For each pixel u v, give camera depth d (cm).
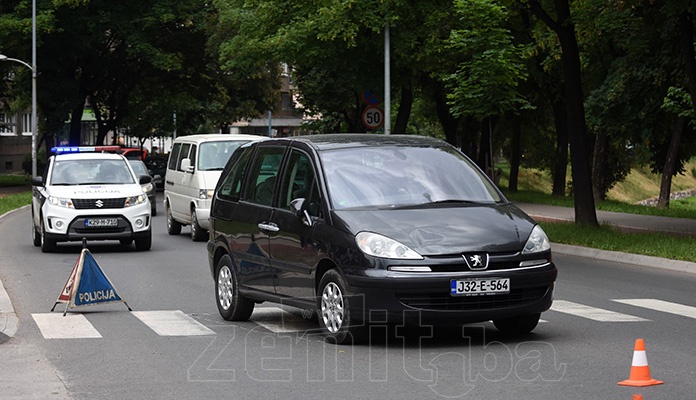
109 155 3027
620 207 4525
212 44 7450
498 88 3838
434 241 1261
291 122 14512
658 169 5216
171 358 1259
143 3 7281
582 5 3544
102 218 2792
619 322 1513
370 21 4050
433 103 7362
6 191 6694
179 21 7500
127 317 1625
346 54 4309
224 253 1645
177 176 3347
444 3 4191
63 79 7412
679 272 2269
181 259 2612
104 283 1692
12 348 1354
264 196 1511
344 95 6359
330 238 1310
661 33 3095
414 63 4256
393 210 1330
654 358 1216
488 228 1296
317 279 1345
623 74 4181
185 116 10244
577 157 3142
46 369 1204
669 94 4012
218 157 3180
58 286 2077
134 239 2848
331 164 1405
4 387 1102
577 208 3161
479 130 7131
